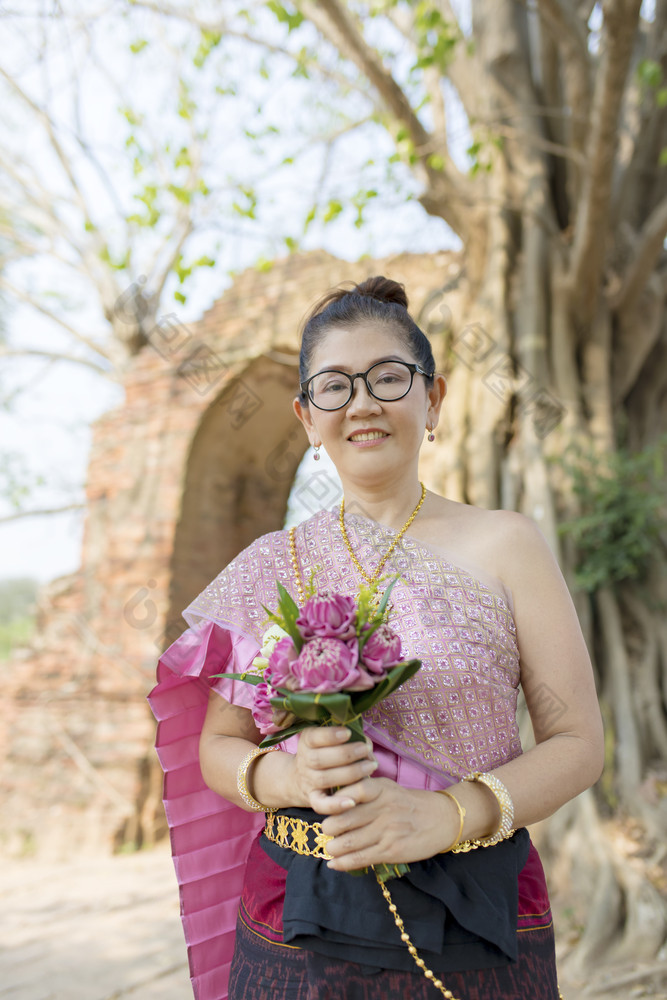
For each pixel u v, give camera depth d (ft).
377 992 3.68
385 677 3.54
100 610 23.32
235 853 5.24
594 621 15.35
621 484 15.64
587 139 16.43
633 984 9.90
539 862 4.30
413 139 16.65
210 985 4.97
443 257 20.35
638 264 17.03
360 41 15.57
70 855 20.35
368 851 3.60
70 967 11.92
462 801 3.77
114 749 21.45
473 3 19.35
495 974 3.75
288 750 4.29
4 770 22.54
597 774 4.16
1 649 65.10
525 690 4.40
